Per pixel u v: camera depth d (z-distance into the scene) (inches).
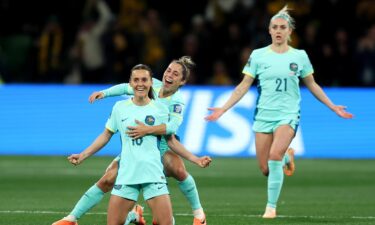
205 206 1621.6
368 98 2765.7
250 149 2691.9
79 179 2121.1
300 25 3034.0
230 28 3083.2
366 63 3011.8
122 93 1339.8
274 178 1459.2
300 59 1507.1
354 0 3161.9
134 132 1120.8
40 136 2770.7
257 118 1521.9
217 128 2701.8
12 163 2506.2
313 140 2728.8
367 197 1782.7
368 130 2748.5
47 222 1374.3
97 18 3152.1
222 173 2295.8
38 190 1889.8
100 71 3110.2
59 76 3208.7
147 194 1117.7
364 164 2549.2
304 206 1622.8
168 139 1167.6
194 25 3142.2
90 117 2768.2
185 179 1318.9
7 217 1429.6
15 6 3410.4
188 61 1314.0
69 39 3316.9
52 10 3373.5
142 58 3093.0
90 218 1421.0
